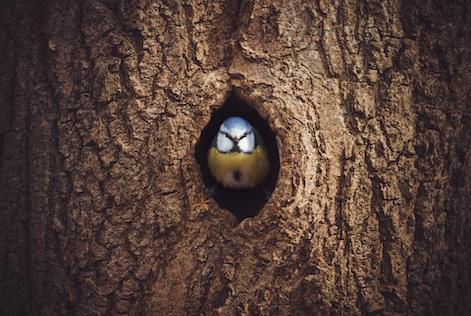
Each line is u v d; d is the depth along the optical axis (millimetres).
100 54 710
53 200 714
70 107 712
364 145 708
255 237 702
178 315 708
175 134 706
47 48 715
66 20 712
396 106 711
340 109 708
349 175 705
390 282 709
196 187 709
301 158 698
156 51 709
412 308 713
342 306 703
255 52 709
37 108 717
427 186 715
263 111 705
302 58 708
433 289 716
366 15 712
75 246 709
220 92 710
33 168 717
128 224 707
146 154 707
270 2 708
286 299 699
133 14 708
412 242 714
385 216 709
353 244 705
